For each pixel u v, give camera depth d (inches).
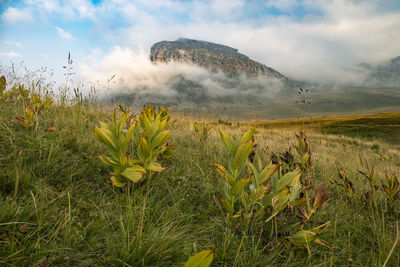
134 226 62.7
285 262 60.8
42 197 62.0
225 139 66.1
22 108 135.3
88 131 124.4
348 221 87.7
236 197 68.0
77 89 156.9
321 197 62.9
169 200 81.1
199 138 167.3
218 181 99.9
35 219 55.2
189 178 101.3
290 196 67.6
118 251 51.2
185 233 66.1
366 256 68.1
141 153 81.7
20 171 68.6
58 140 97.7
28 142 87.3
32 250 47.6
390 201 97.2
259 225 72.0
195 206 81.9
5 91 152.6
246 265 54.9
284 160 107.7
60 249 47.6
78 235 53.0
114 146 71.2
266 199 69.9
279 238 64.1
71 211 62.4
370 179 98.3
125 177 76.9
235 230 69.6
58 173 79.2
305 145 108.7
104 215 64.4
